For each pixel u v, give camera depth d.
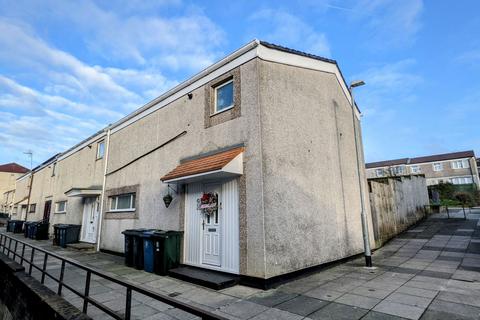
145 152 10.95
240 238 6.63
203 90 8.80
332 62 10.32
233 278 6.45
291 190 7.21
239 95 7.47
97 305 3.79
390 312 4.57
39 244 15.73
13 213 32.06
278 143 7.18
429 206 21.23
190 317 4.71
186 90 9.47
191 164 8.08
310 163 8.16
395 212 14.12
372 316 4.44
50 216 19.53
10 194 39.12
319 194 8.27
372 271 7.46
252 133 6.93
